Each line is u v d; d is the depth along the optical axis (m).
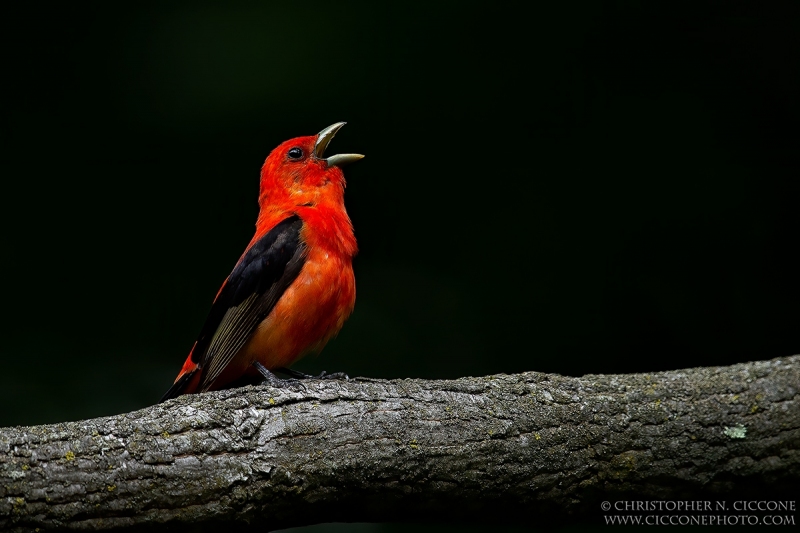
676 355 11.44
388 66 12.54
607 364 11.48
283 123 12.29
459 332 11.70
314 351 8.88
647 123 12.36
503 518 6.79
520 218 12.23
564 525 6.92
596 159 12.35
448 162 12.46
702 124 12.27
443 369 11.50
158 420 6.27
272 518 6.38
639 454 6.72
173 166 12.12
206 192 12.09
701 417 6.83
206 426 6.29
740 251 11.77
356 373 11.42
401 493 6.50
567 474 6.65
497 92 12.57
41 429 6.09
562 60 12.57
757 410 6.88
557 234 12.12
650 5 12.59
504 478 6.58
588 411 6.83
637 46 12.55
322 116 12.41
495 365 11.54
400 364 11.51
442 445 6.55
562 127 12.47
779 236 11.73
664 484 6.76
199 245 11.96
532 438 6.66
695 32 12.53
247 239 12.02
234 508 6.18
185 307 11.68
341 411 6.57
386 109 12.50
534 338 11.66
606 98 12.48
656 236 11.97
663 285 11.73
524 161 12.44
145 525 6.02
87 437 6.08
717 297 11.59
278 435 6.39
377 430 6.52
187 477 6.11
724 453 6.77
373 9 12.59
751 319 11.45
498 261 12.09
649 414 6.84
